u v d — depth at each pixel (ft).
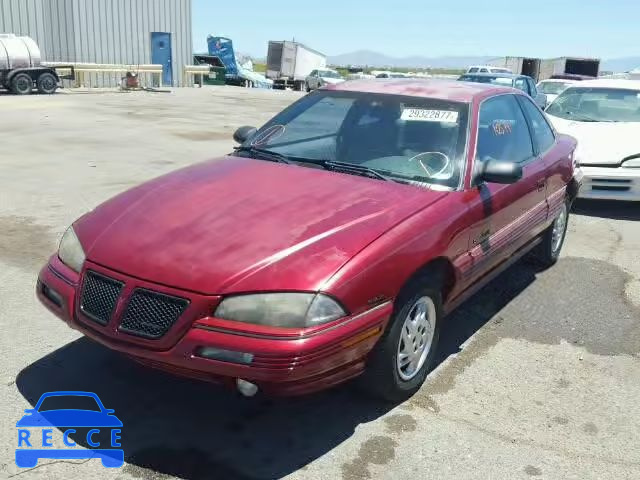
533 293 18.01
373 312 10.33
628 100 30.83
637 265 20.76
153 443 10.43
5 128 46.62
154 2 108.47
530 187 15.93
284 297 9.57
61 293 10.91
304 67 168.66
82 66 94.43
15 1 88.38
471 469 10.16
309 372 9.52
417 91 15.40
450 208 12.32
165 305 9.75
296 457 10.25
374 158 13.75
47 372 12.40
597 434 11.33
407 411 11.73
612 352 14.56
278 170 13.23
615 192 26.50
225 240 10.41
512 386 12.85
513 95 17.16
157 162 35.04
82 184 28.76
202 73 120.67
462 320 16.02
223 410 11.45
